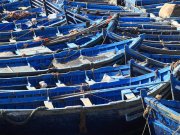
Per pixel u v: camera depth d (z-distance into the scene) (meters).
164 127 16.39
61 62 22.41
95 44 24.39
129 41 23.58
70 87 19.16
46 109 17.38
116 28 26.14
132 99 17.95
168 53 23.70
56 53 22.75
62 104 18.91
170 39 25.89
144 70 20.86
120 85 19.81
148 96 17.17
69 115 17.61
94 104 19.00
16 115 17.36
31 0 34.47
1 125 17.64
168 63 22.34
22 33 26.78
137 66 20.73
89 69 21.55
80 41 25.45
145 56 22.23
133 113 18.03
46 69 21.55
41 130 18.06
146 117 17.03
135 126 18.75
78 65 21.42
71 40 25.05
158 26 27.48
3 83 19.98
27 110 17.38
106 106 17.70
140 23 27.92
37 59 22.45
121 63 22.39
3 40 26.55
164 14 30.02
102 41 24.70
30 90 18.77
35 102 18.78
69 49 23.34
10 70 21.44
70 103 18.97
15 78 20.06
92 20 28.34
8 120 17.38
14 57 22.62
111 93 19.09
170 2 32.59
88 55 23.25
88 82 20.22
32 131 18.06
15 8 34.53
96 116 17.84
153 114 16.88
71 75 20.66
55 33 27.14
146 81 20.03
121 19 28.94
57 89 18.95
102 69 21.05
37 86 20.23
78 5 32.59
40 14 31.97
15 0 35.41
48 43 24.66
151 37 25.78
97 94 19.00
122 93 18.69
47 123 17.75
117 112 17.88
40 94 18.86
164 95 18.75
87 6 32.62
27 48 24.27
